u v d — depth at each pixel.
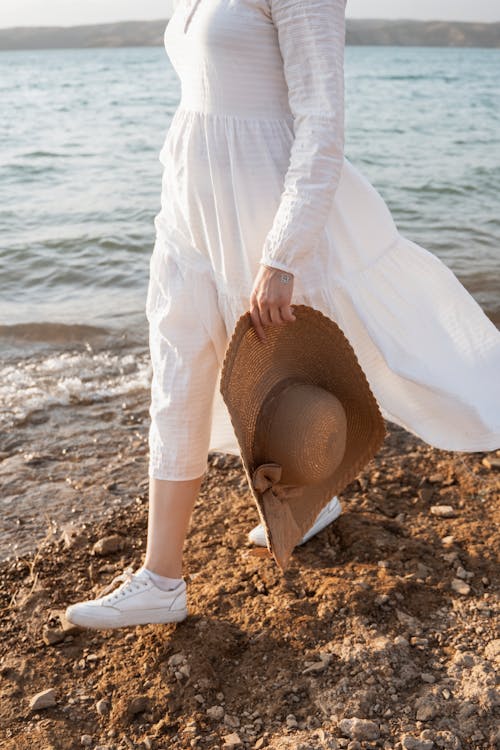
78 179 12.77
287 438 2.14
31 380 4.55
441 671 2.17
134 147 16.92
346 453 2.42
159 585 2.28
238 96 2.06
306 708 2.07
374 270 2.28
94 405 4.21
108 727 2.07
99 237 8.20
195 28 2.05
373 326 2.27
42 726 2.07
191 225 2.18
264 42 2.02
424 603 2.44
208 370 2.24
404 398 2.41
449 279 2.35
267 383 2.19
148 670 2.23
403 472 3.28
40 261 7.36
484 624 2.35
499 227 8.77
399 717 2.02
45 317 5.72
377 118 22.28
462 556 2.68
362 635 2.29
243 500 3.12
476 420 2.30
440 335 2.33
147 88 38.16
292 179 1.97
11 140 18.44
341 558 2.71
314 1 1.91
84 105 28.77
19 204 10.45
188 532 2.91
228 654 2.28
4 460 3.57
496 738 1.93
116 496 3.23
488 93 32.00
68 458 3.60
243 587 2.56
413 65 68.19
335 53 1.94
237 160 2.08
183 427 2.23
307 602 2.44
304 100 1.98
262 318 2.03
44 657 2.32
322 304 2.22
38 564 2.76
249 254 2.14
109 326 5.53
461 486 3.16
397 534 2.84
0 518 3.07
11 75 60.56
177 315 2.22
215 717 2.06
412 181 12.14
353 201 2.22
